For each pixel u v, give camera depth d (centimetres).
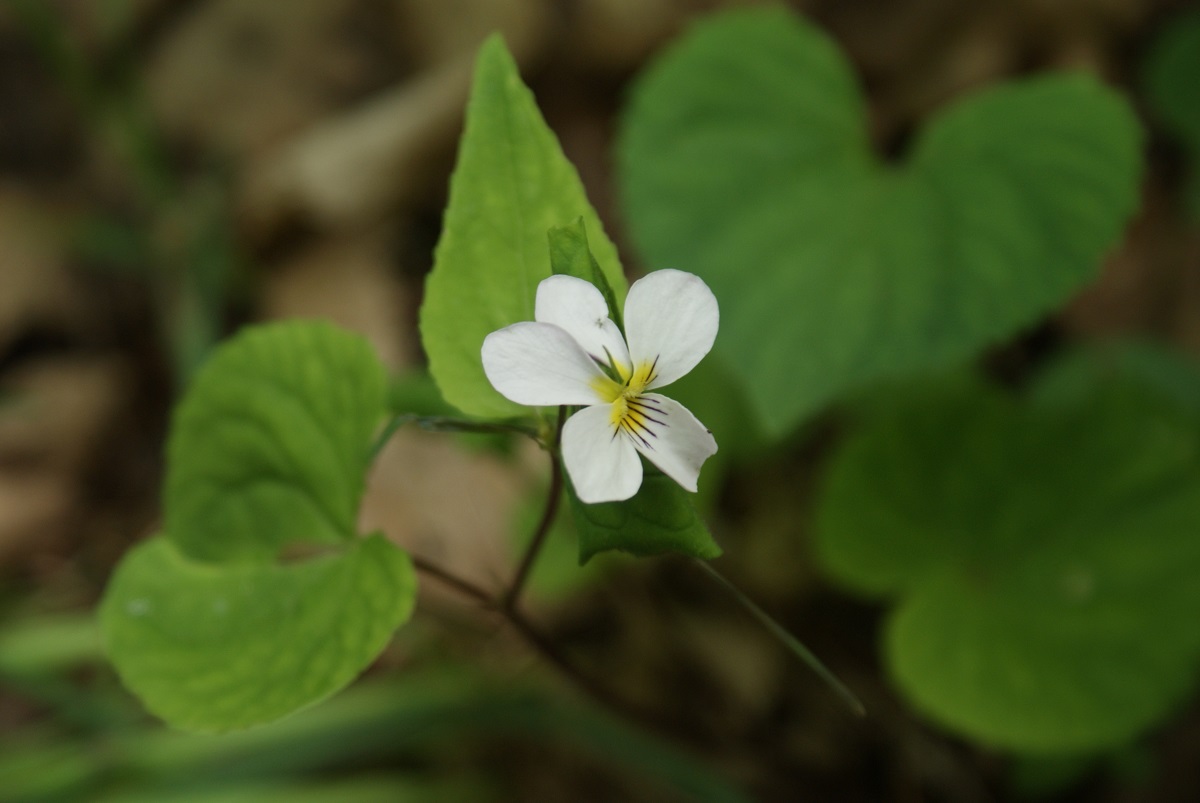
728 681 37
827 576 36
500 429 25
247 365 28
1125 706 32
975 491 34
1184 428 34
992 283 32
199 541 28
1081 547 33
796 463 41
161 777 33
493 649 37
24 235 48
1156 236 44
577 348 24
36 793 32
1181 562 33
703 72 36
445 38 49
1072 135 32
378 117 48
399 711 33
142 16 53
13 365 46
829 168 34
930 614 34
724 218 34
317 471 28
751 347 32
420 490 41
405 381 33
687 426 23
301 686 26
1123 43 47
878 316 32
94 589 40
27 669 34
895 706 37
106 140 51
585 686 30
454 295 26
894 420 35
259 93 51
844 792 36
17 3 45
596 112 48
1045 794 34
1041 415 35
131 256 47
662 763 32
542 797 36
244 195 48
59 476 43
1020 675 32
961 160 33
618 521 24
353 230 47
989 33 47
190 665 27
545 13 48
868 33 48
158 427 46
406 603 26
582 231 24
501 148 26
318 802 33
